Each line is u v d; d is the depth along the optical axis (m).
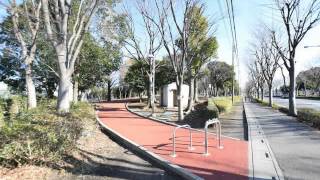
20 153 7.32
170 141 12.21
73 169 8.16
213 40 28.95
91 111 19.92
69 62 16.50
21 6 20.14
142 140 12.44
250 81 93.06
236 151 10.41
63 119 11.27
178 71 19.98
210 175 7.64
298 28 24.58
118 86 67.38
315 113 17.33
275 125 17.66
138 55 32.72
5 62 31.31
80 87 38.62
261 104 46.09
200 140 12.48
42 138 7.82
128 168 8.71
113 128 16.12
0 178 6.72
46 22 15.51
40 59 26.45
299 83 97.50
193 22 21.00
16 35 18.28
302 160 9.27
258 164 8.72
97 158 9.56
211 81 71.75
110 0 22.22
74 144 9.46
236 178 7.43
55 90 35.97
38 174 7.36
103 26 26.39
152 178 7.83
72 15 18.69
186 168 8.20
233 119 21.86
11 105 15.85
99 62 32.19
